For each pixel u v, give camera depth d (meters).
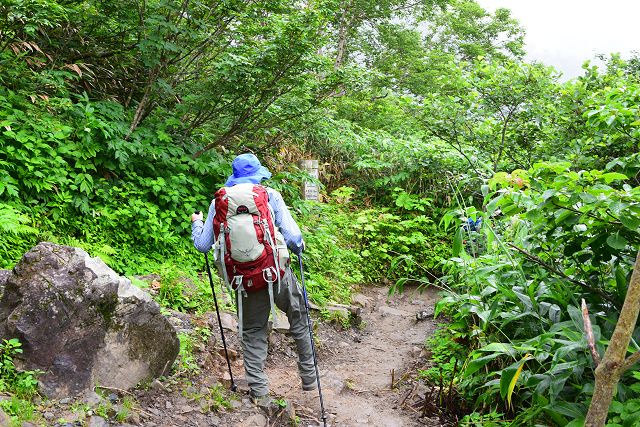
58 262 3.39
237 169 3.77
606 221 3.40
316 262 7.27
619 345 1.76
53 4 5.68
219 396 3.70
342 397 4.34
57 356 3.25
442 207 9.65
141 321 3.62
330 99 8.16
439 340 5.56
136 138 6.34
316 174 8.97
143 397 3.53
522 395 3.84
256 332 3.81
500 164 7.69
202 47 7.18
